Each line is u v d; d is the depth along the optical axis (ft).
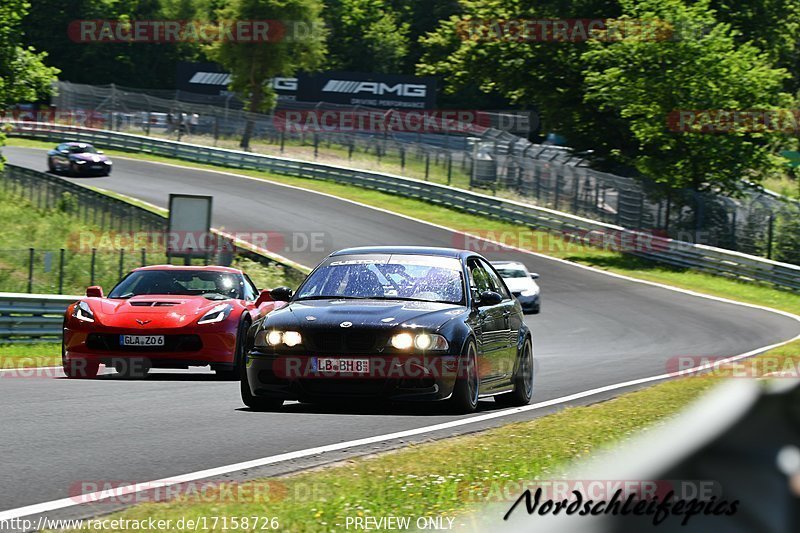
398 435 96.58
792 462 16.42
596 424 101.86
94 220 477.77
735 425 17.29
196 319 155.74
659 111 533.96
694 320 338.13
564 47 640.99
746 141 538.88
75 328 155.63
